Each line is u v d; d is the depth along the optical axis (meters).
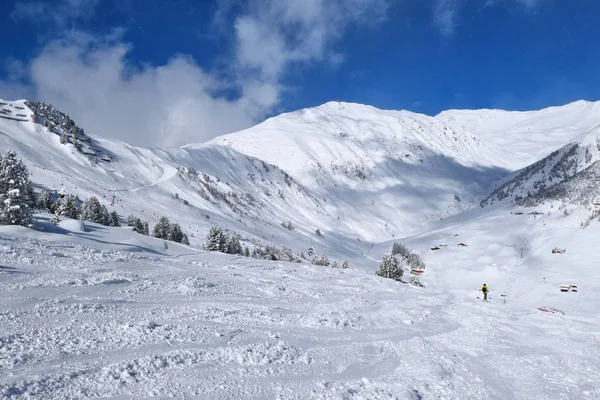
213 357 7.75
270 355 8.23
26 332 8.09
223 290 15.76
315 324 11.69
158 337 8.62
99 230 40.44
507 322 14.52
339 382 7.21
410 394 6.69
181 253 34.78
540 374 8.52
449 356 9.61
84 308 10.45
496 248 174.75
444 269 163.50
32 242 20.97
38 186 116.56
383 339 10.88
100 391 5.81
